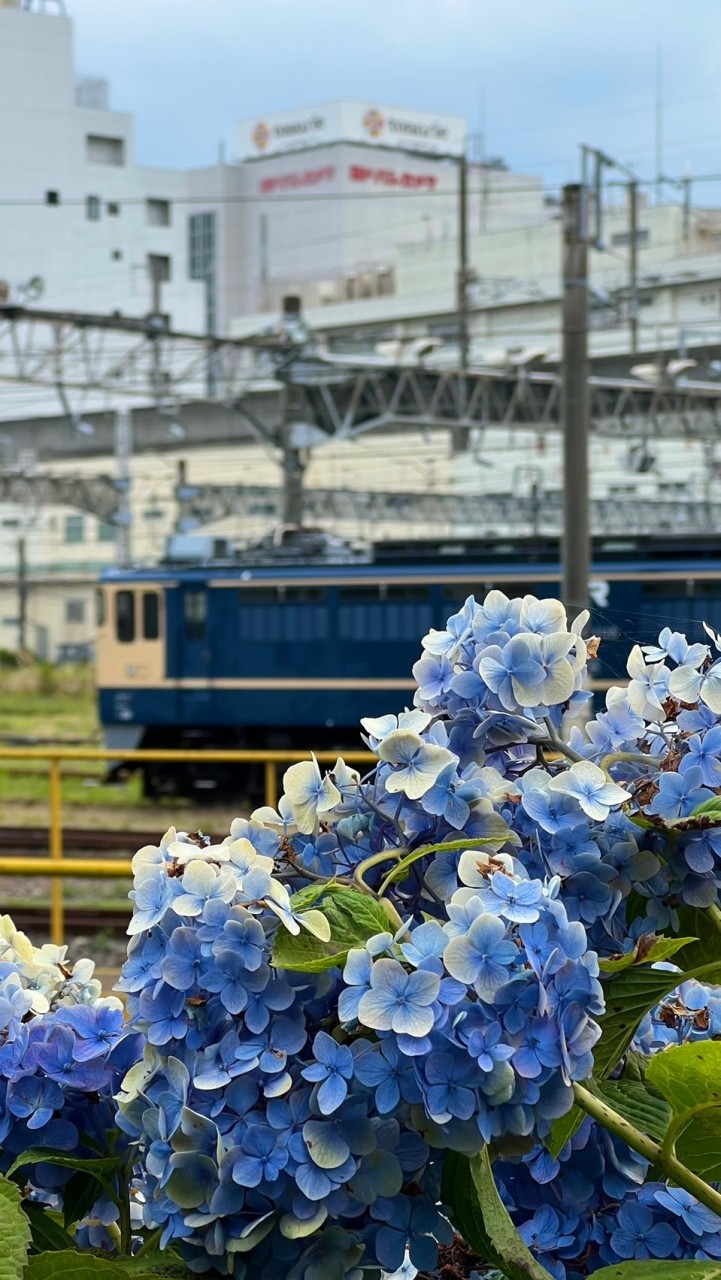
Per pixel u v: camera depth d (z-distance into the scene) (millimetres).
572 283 12305
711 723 1434
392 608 18938
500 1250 1110
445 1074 1132
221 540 21234
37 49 54875
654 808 1364
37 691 42406
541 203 76312
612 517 40375
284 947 1232
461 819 1328
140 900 1289
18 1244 1165
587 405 12422
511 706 1375
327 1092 1154
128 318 20328
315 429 22719
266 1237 1215
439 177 85562
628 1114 1360
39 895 12094
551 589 17922
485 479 48875
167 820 18312
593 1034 1151
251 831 1423
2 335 22328
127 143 57875
